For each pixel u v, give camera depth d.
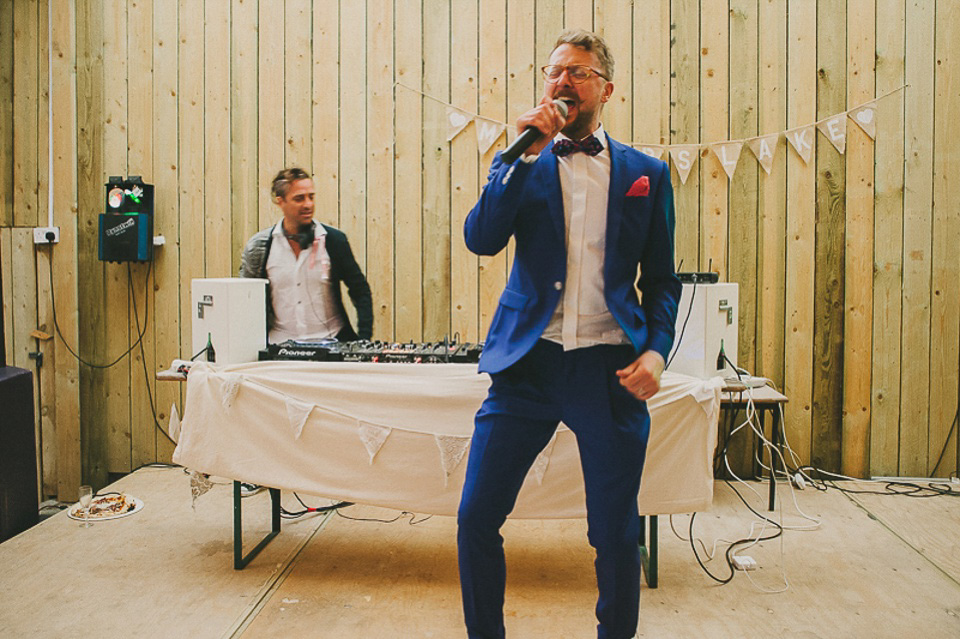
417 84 4.46
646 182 1.90
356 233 4.52
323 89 4.50
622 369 1.94
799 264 4.39
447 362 3.12
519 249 2.02
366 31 4.47
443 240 4.49
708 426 2.80
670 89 4.39
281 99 4.52
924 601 2.84
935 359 4.35
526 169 1.84
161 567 3.11
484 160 4.45
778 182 4.38
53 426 4.67
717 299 3.42
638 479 1.97
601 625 2.02
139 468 4.59
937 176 4.30
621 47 4.39
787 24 4.33
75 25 4.57
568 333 1.93
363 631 2.59
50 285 4.60
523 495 2.85
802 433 4.42
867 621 2.68
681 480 2.81
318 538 3.46
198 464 3.01
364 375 2.94
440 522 3.68
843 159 4.34
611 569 1.96
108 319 4.64
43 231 4.56
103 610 2.73
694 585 2.98
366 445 2.88
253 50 4.52
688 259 4.44
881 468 4.40
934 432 4.37
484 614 1.97
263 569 3.10
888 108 4.30
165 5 4.55
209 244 4.59
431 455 2.86
